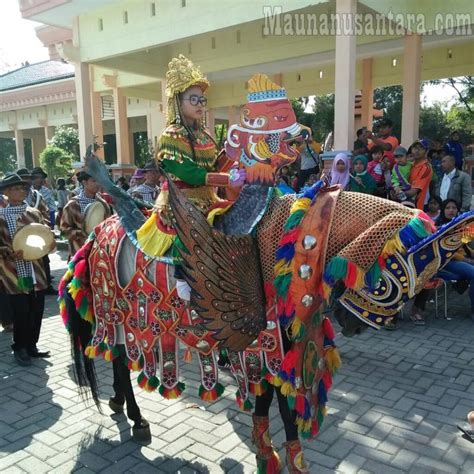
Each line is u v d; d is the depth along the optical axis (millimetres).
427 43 10453
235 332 2357
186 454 3102
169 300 2709
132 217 2947
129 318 2932
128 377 3252
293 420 2559
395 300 2207
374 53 11148
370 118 12000
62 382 4227
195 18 8969
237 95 14164
